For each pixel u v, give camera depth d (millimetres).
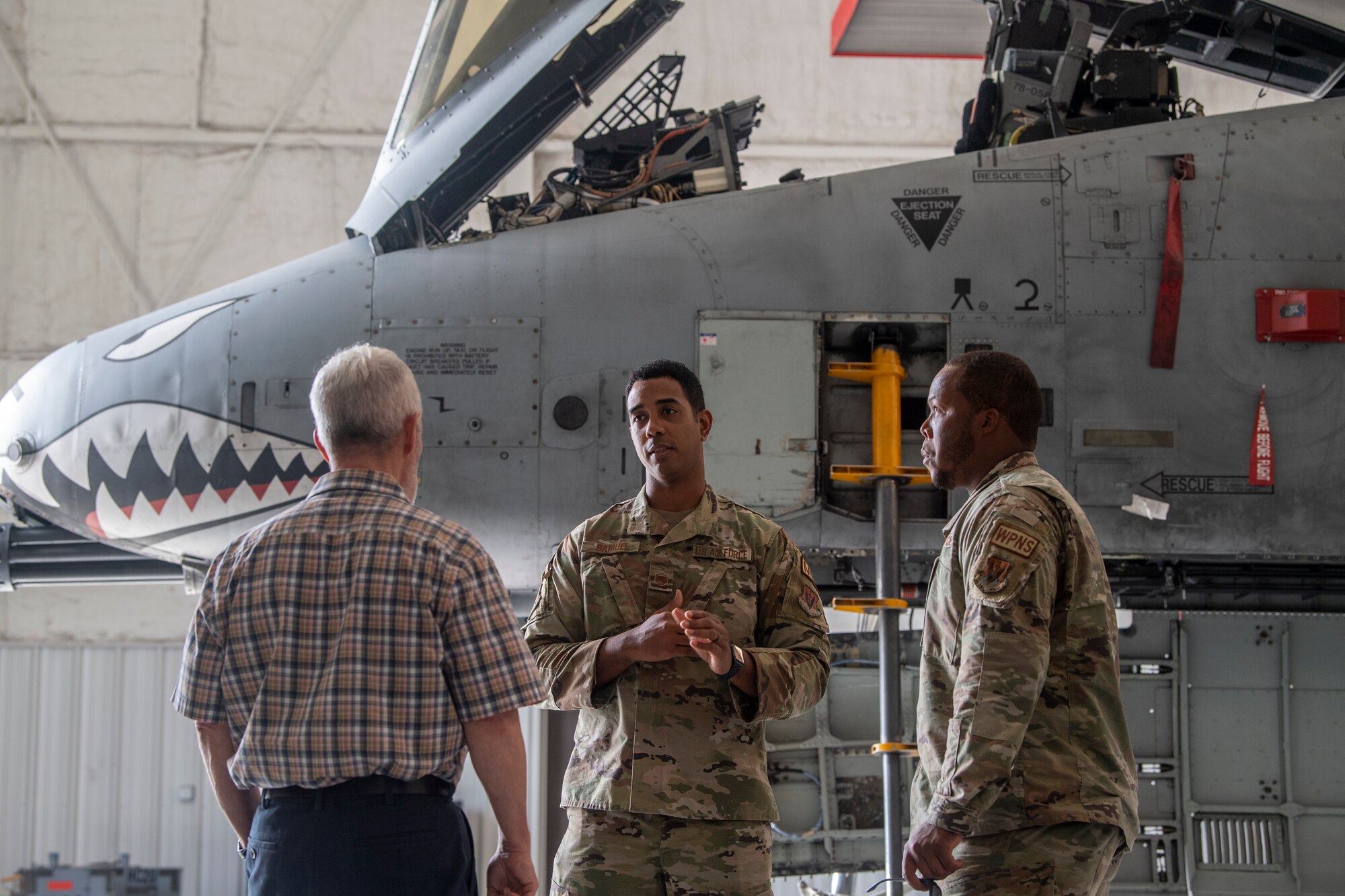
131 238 12930
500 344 4938
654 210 5160
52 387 5312
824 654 2979
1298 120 5246
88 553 5758
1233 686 5730
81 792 12359
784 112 13227
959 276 4961
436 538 2373
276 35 13227
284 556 2352
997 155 5156
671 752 2820
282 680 2299
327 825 2258
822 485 4855
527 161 12664
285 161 13070
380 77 13203
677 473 3037
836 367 4797
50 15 13141
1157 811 5664
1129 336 4934
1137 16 6020
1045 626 2504
